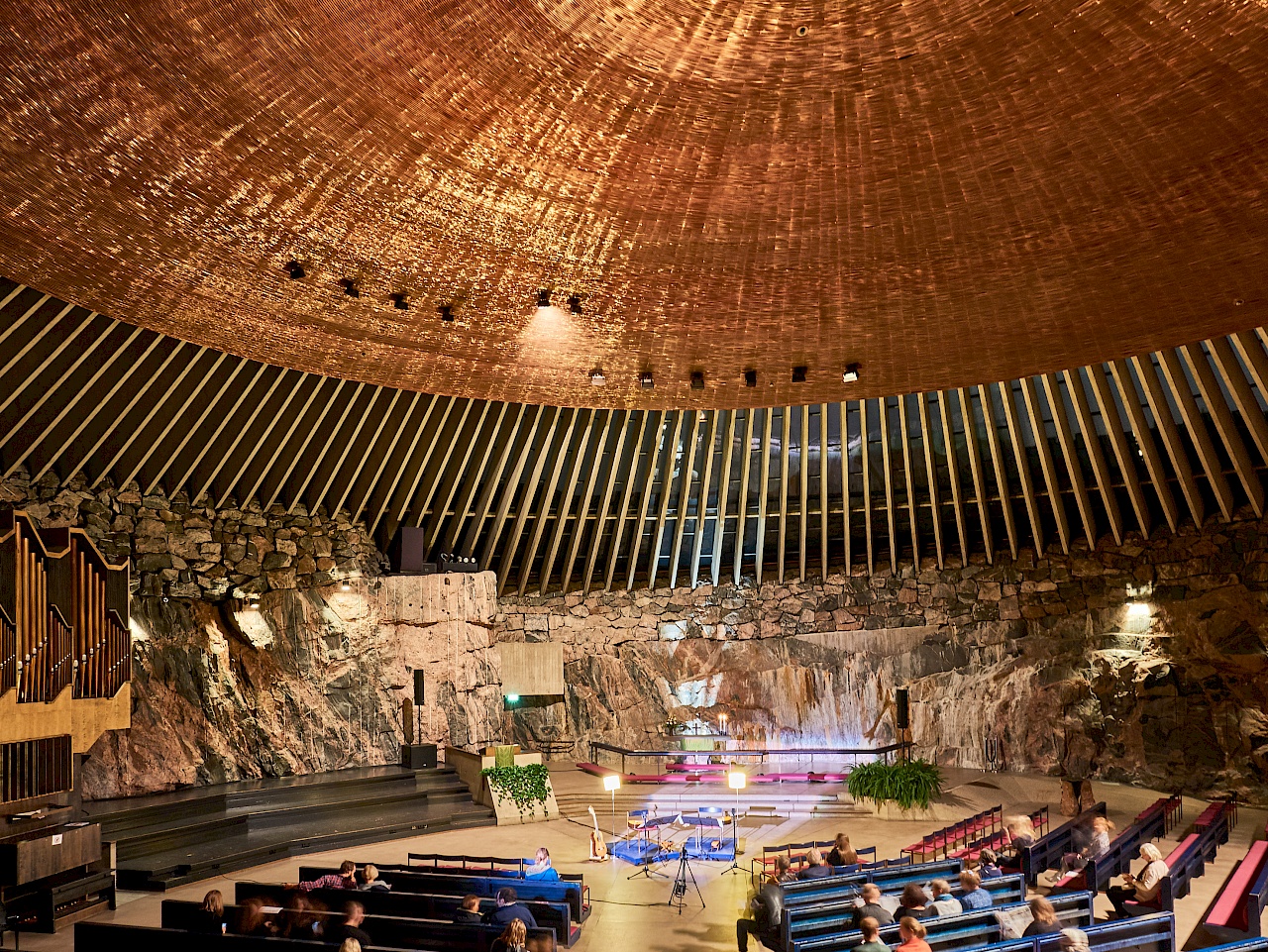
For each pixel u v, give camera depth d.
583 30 3.66
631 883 10.94
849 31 3.61
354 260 4.82
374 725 16.30
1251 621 14.88
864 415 16.70
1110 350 5.82
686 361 5.99
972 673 17.55
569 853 12.55
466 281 5.07
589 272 5.04
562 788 16.73
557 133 4.14
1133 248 4.78
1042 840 10.52
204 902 7.92
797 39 3.65
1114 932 6.95
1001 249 4.83
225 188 4.23
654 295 5.25
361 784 14.73
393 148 4.16
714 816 12.25
